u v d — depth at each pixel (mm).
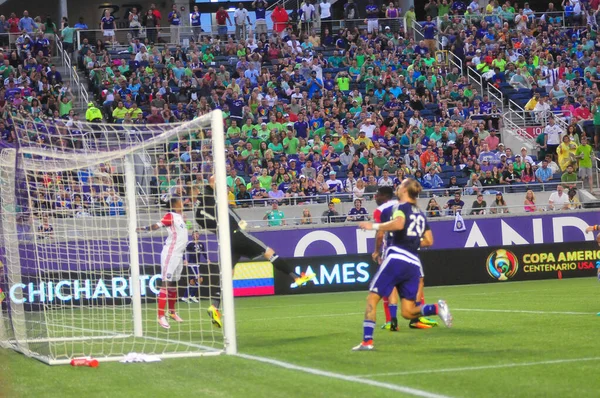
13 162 23797
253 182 47844
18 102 53406
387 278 18281
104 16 65688
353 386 14070
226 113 54750
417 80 60531
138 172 28422
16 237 23641
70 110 54375
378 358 17188
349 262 43344
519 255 44906
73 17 77875
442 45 67188
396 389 13672
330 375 15320
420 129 54500
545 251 45125
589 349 17625
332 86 60688
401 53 65688
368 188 48125
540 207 49656
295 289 42844
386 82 59688
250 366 16859
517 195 50062
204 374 16141
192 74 59906
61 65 63906
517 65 63938
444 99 59156
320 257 43094
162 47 64375
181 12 77188
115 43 64688
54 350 20750
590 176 51906
